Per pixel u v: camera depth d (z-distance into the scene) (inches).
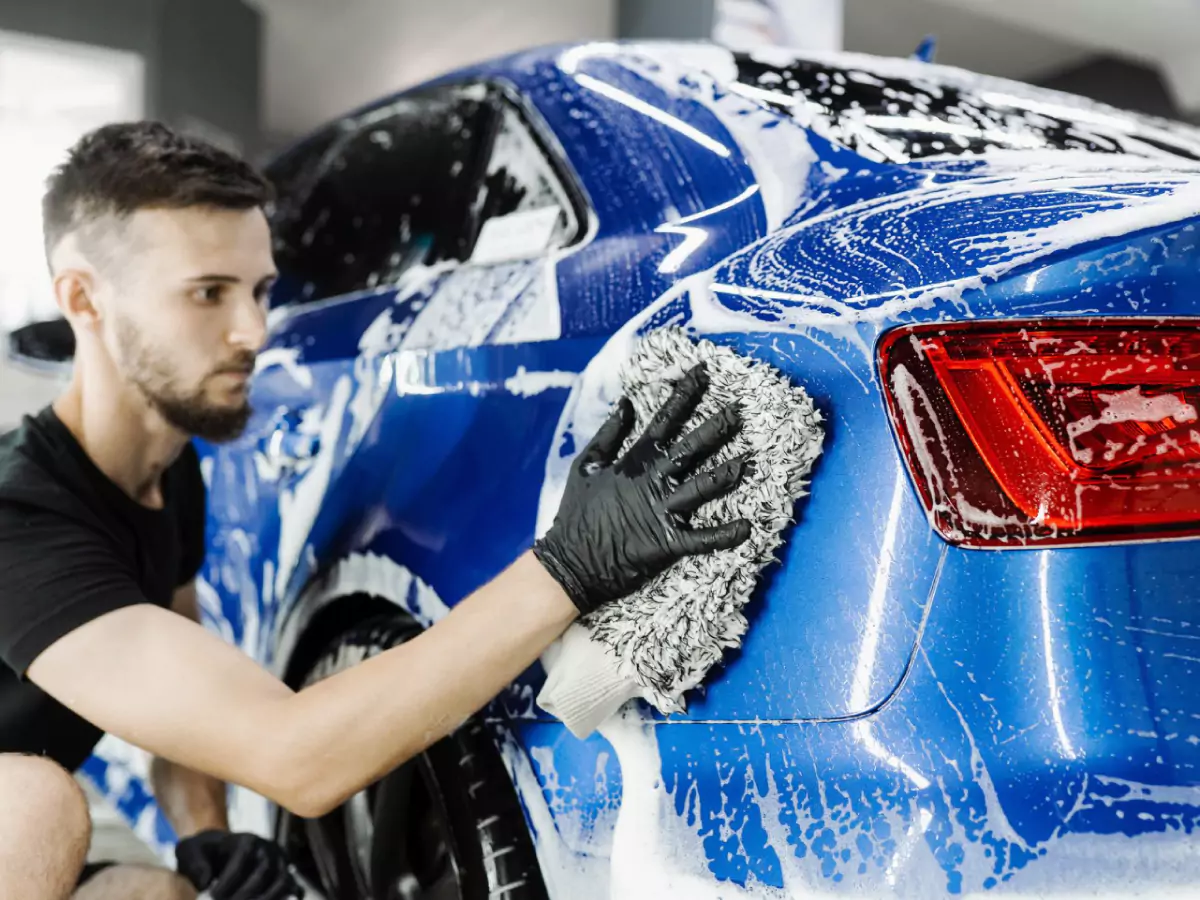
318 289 68.6
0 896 39.7
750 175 46.2
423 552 47.6
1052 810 29.6
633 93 53.7
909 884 30.4
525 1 344.8
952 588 31.7
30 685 44.2
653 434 36.5
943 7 365.1
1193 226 31.6
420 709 36.5
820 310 35.4
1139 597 31.0
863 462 33.6
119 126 43.9
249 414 46.1
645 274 43.7
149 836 68.7
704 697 36.1
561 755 40.8
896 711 31.9
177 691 38.9
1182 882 28.6
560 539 36.3
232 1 356.5
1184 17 378.0
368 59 406.0
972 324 32.4
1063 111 55.4
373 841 50.2
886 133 47.8
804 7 235.1
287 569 56.7
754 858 33.8
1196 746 29.9
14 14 309.4
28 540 42.0
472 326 49.3
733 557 34.5
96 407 45.8
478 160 59.4
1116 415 31.6
